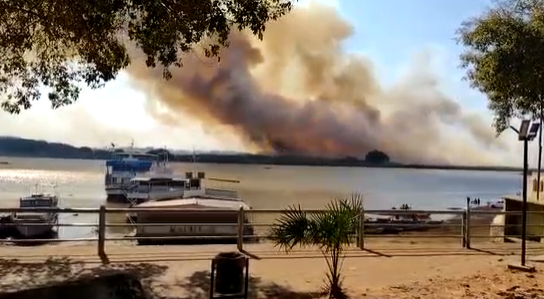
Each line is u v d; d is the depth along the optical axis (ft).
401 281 28.68
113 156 196.44
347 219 24.75
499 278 29.09
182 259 33.06
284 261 33.27
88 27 27.99
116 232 86.53
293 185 255.29
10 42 32.37
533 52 46.26
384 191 251.60
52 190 193.36
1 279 26.91
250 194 201.98
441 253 37.17
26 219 72.33
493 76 48.08
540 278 29.14
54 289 13.41
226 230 68.28
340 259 34.22
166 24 27.84
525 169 31.96
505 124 56.18
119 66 36.01
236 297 22.82
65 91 40.50
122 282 14.49
